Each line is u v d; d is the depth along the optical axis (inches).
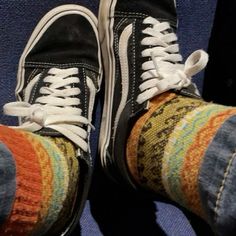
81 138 15.0
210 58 19.1
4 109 14.9
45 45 17.2
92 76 17.2
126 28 17.0
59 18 17.3
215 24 18.8
